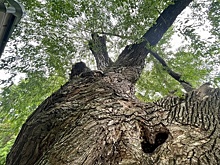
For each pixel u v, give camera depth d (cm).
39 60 484
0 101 469
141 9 375
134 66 388
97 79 297
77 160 148
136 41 407
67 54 500
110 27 441
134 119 207
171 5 436
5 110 473
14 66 461
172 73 528
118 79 312
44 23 442
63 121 201
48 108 238
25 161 183
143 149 187
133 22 394
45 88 521
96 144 163
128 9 381
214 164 153
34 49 476
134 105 238
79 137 168
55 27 457
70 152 153
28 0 399
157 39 437
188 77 506
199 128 201
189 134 190
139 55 409
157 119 214
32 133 207
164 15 437
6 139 610
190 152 165
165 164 154
